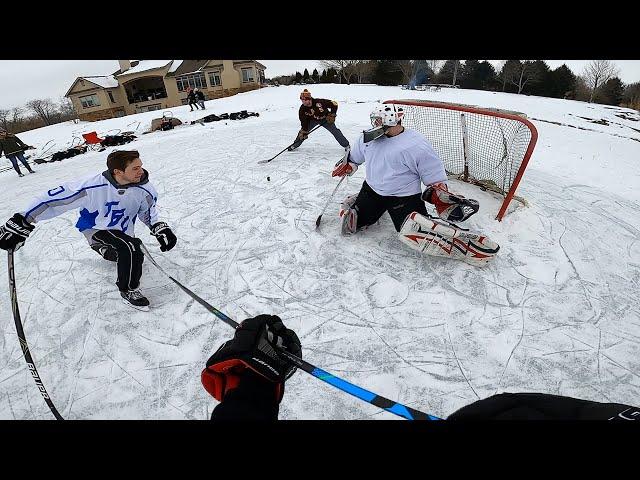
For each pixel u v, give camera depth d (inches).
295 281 121.6
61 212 101.7
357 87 887.1
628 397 80.2
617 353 90.2
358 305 109.4
